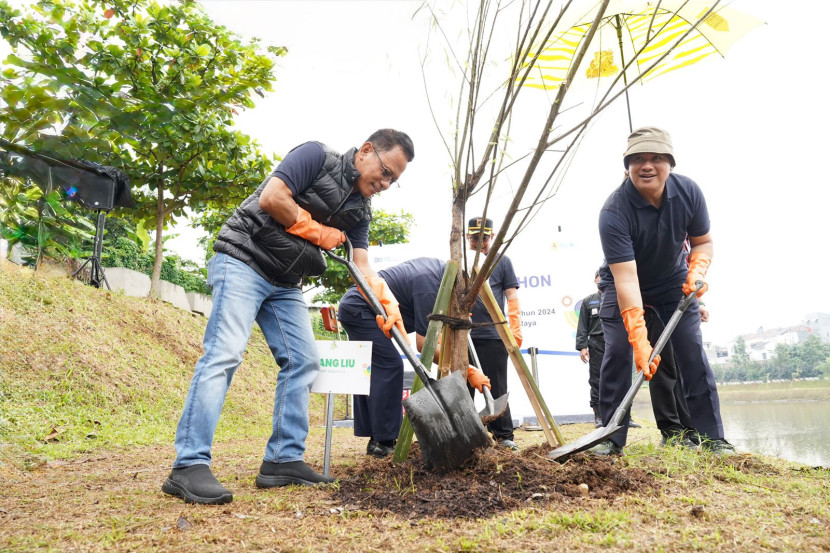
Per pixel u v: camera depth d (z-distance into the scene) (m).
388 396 3.79
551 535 1.54
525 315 7.67
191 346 8.45
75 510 1.98
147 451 4.18
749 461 2.58
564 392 7.53
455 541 1.49
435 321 2.46
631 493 2.01
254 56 5.15
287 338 2.56
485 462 2.11
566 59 3.32
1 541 1.57
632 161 2.79
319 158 2.38
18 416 4.53
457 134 2.38
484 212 2.41
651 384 3.54
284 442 2.49
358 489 2.18
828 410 6.46
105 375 6.02
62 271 7.55
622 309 2.82
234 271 2.37
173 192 9.27
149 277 12.18
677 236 2.99
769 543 1.44
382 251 7.51
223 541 1.56
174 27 5.52
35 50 2.25
